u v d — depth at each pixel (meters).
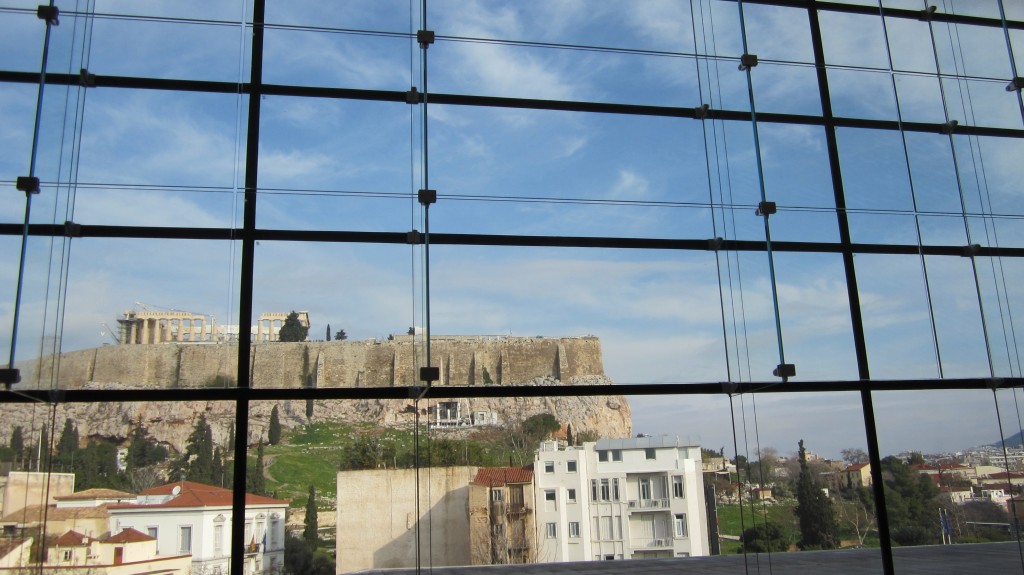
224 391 8.23
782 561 9.92
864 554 10.24
